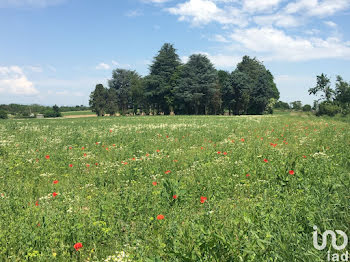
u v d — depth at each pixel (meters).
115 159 12.04
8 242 4.73
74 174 9.94
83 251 4.71
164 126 26.03
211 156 11.26
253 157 10.55
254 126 25.33
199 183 7.86
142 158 11.23
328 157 9.42
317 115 51.22
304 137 15.10
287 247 3.73
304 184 6.97
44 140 16.98
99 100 101.31
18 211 6.21
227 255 3.74
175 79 82.38
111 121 38.22
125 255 4.30
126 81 106.81
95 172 9.98
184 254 3.90
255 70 97.06
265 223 4.65
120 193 7.09
